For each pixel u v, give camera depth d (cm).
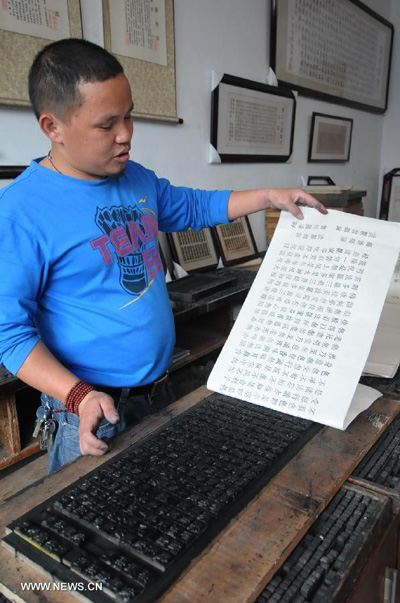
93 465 71
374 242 81
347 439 76
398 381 98
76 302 83
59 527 56
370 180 377
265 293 85
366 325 76
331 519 61
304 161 288
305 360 77
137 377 90
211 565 51
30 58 140
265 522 58
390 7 360
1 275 73
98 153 73
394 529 67
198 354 180
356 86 326
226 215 105
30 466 143
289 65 254
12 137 142
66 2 146
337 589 51
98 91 67
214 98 209
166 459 69
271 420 80
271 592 51
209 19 203
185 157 204
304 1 253
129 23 168
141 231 90
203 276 197
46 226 76
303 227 88
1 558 54
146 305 89
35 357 71
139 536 54
